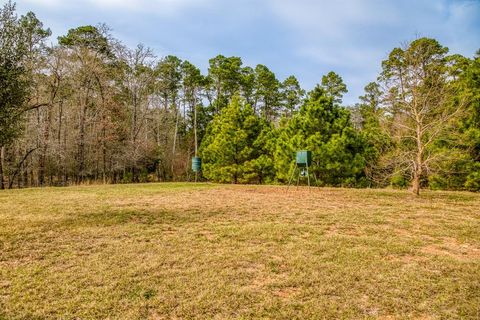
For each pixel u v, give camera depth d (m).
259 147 26.31
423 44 15.64
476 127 17.64
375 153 19.77
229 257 5.81
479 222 8.73
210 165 28.39
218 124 31.45
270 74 45.66
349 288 4.57
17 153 27.72
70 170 30.72
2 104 8.38
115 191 16.16
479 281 4.79
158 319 3.76
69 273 5.05
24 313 3.84
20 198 13.05
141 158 32.69
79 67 28.03
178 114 44.28
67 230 7.60
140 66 31.58
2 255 5.87
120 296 4.30
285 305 4.07
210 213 9.94
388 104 15.48
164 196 14.10
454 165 17.48
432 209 10.77
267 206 11.35
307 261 5.61
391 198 13.69
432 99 14.60
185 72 42.62
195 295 4.34
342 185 19.95
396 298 4.27
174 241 6.79
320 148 19.38
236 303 4.12
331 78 43.19
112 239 6.93
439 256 5.91
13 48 8.63
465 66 20.59
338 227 8.16
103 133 29.53
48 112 26.61
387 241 6.86
